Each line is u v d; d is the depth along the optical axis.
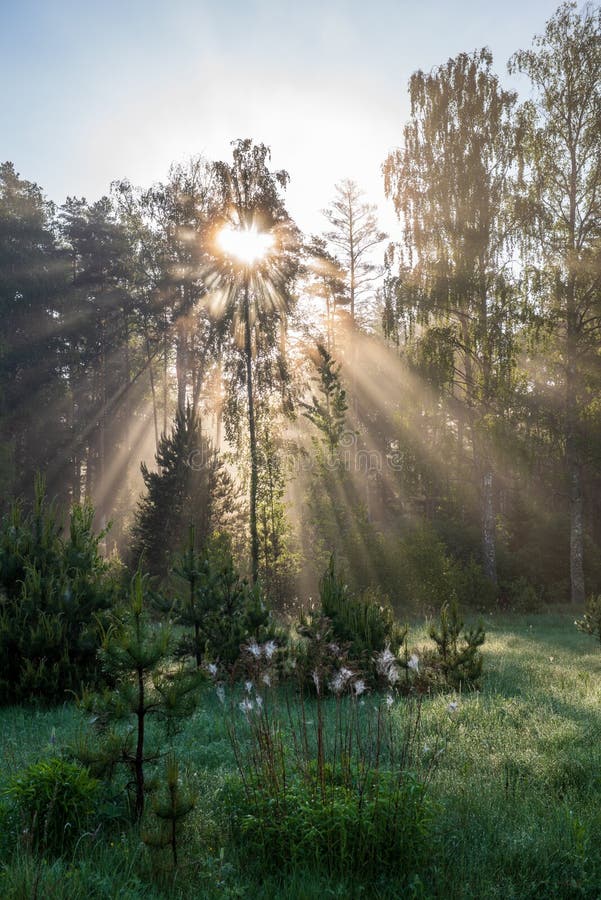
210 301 41.34
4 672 10.72
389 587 25.27
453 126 30.70
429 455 31.84
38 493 12.59
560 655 15.30
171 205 43.38
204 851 4.80
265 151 30.16
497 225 29.72
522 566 30.95
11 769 6.34
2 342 49.84
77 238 55.00
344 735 7.15
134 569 24.31
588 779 6.35
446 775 6.22
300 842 4.63
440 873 4.49
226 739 7.55
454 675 10.95
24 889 4.02
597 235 28.42
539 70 28.81
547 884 4.46
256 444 26.91
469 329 29.98
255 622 12.16
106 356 55.00
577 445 28.00
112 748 5.49
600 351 29.14
